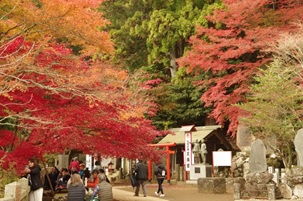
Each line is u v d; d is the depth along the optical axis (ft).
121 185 79.51
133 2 104.37
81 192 27.96
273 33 67.46
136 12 99.35
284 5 79.82
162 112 100.01
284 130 58.59
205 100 75.46
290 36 61.46
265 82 59.62
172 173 91.15
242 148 71.97
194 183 74.13
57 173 54.29
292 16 70.08
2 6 28.73
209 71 90.48
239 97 71.82
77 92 29.84
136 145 38.63
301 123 58.34
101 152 35.01
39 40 29.43
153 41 95.14
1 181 29.66
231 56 69.51
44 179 51.80
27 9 27.48
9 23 29.09
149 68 98.17
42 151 30.89
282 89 58.03
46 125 30.42
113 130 35.40
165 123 98.89
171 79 99.25
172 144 77.82
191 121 104.53
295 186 45.88
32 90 31.07
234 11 71.56
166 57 103.09
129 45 104.53
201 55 74.23
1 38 30.89
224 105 72.08
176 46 101.91
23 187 30.22
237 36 83.35
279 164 69.41
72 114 31.17
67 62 32.63
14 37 28.60
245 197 46.68
